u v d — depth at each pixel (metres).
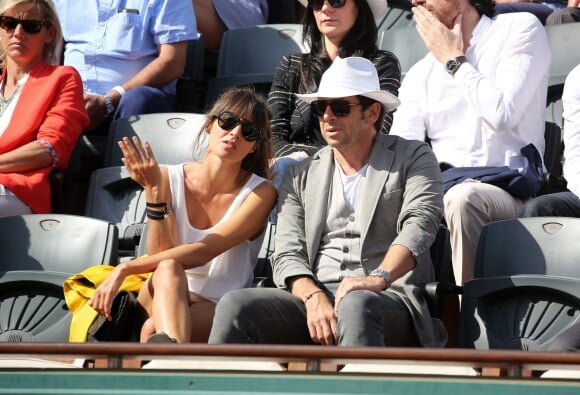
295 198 17.70
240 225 17.56
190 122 23.12
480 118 21.20
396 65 21.91
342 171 17.59
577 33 24.59
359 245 17.09
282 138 21.66
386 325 15.91
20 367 12.98
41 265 18.98
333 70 17.52
